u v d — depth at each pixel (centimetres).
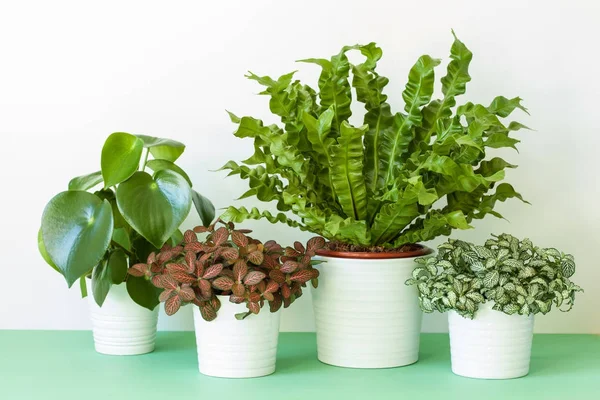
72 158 169
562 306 167
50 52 168
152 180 137
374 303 136
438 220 133
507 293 126
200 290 128
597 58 164
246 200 168
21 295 170
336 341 139
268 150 144
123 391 124
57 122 168
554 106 165
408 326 139
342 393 123
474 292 127
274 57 167
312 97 149
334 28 166
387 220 135
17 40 168
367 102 148
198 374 134
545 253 133
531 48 165
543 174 165
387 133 148
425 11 165
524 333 131
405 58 166
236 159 168
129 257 145
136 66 168
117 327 146
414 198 129
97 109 168
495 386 127
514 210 166
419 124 144
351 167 132
